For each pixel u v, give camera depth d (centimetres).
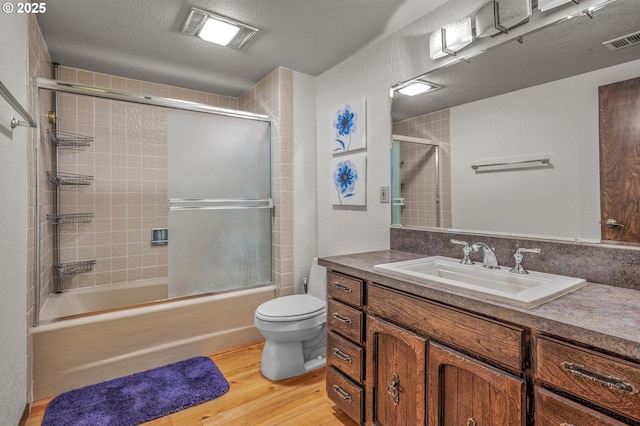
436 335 124
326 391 193
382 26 216
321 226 296
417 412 130
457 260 176
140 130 302
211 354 250
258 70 288
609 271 129
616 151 129
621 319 90
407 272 143
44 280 238
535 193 152
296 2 190
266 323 210
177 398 192
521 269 146
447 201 189
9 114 144
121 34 224
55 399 190
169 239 248
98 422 171
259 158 288
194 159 259
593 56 134
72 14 200
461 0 182
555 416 91
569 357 89
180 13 200
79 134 275
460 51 181
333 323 178
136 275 301
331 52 253
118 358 216
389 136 225
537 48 151
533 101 152
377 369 151
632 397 78
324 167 291
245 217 281
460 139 182
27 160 179
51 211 260
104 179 286
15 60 152
